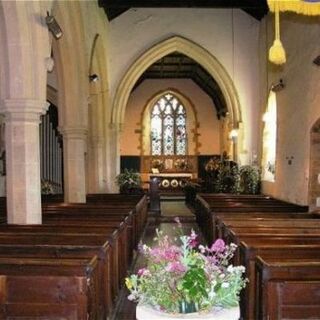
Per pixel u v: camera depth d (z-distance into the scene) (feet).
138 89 69.31
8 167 19.56
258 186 41.06
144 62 44.78
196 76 66.49
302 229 17.46
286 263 11.34
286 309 10.92
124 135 69.51
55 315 10.94
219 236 20.83
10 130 19.36
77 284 10.90
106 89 42.91
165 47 44.65
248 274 13.35
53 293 10.93
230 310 7.92
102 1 37.73
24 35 18.61
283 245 14.11
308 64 27.32
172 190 66.59
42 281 10.93
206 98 70.03
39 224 18.81
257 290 12.75
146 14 44.55
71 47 28.17
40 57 19.25
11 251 13.60
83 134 30.09
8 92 18.94
